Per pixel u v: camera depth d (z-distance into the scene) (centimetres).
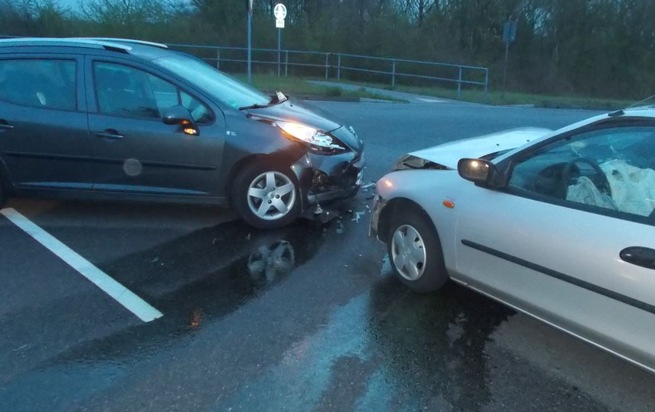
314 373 318
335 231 532
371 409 291
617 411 295
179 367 320
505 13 3275
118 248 481
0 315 369
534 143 344
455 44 3095
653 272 267
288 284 424
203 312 381
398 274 421
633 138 312
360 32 2766
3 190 529
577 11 3347
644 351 278
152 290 410
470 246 360
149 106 515
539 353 343
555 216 313
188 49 2377
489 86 3033
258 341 348
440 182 387
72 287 411
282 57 2536
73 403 289
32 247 476
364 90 1895
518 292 336
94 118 509
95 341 343
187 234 516
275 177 521
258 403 293
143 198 527
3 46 521
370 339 353
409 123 1216
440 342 352
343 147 555
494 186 348
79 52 517
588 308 298
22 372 312
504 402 300
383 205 428
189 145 508
